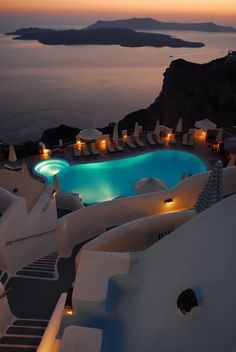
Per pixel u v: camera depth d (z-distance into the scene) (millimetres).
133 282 5840
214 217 4953
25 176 10859
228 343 3459
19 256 9609
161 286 4965
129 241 9375
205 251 4547
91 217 11188
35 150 23219
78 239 11141
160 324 4539
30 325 7582
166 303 4637
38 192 11188
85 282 5918
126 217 11820
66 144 24328
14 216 9023
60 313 5906
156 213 12023
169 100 50312
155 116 57125
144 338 4711
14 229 9094
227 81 44531
